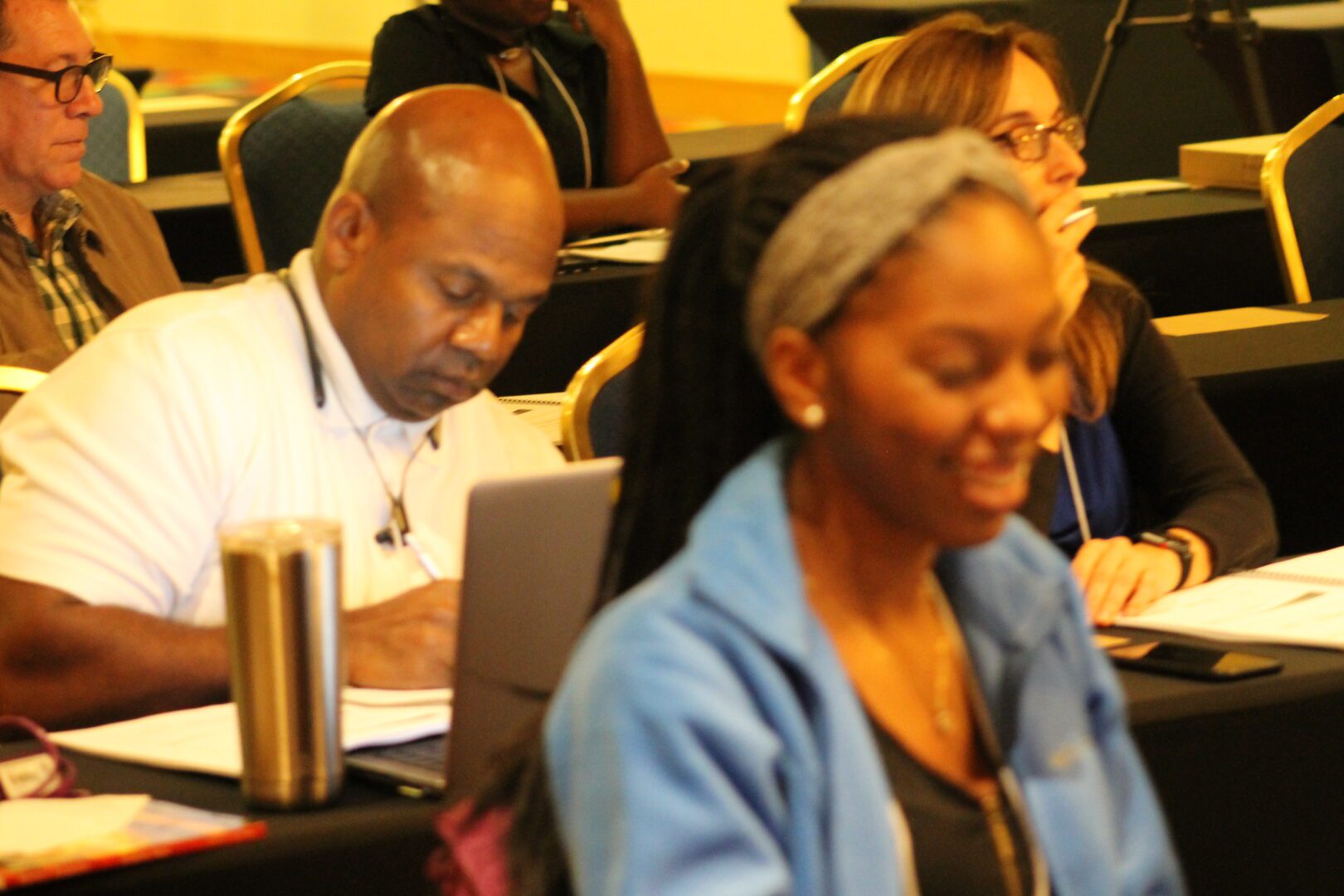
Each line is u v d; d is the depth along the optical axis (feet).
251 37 100.01
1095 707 8.55
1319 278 26.50
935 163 7.20
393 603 13.47
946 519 7.27
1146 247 29.04
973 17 16.74
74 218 22.39
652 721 6.70
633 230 31.24
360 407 14.37
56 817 10.52
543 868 7.47
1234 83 42.70
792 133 7.77
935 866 7.66
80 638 13.28
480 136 13.84
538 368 26.04
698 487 7.92
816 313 7.22
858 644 7.84
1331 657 13.12
